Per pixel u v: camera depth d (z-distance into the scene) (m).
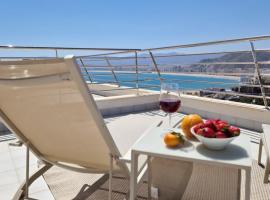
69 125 1.15
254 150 2.27
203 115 3.64
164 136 1.05
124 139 1.54
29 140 1.41
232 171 1.78
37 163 1.99
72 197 1.51
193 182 1.64
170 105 1.20
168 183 1.62
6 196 1.54
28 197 1.47
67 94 1.01
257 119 2.95
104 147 1.19
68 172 1.83
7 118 1.29
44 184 1.67
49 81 1.00
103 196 1.51
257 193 1.51
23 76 1.04
